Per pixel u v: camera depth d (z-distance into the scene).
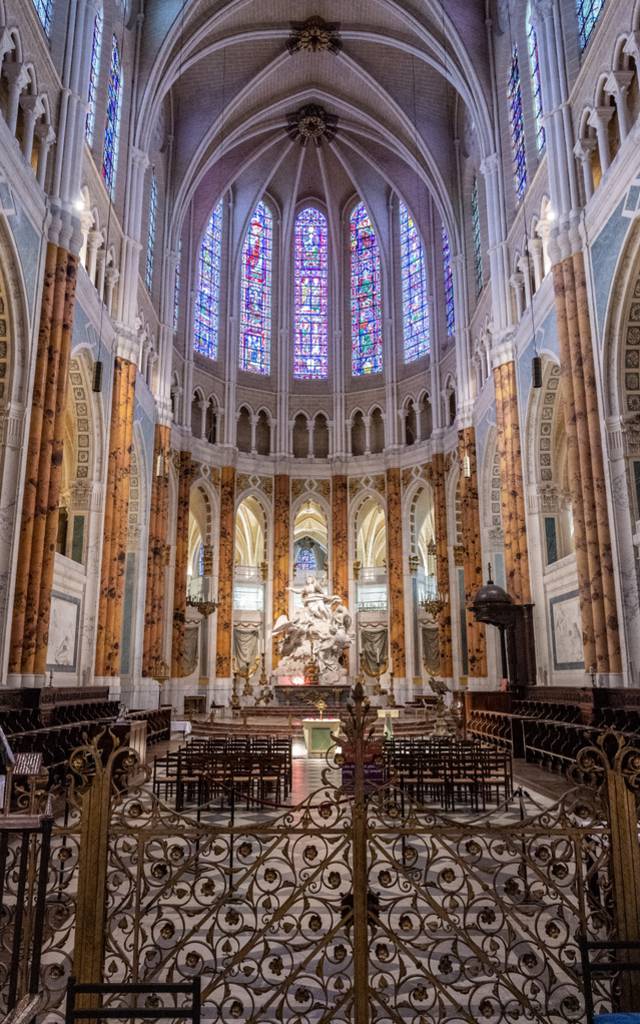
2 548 14.70
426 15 26.58
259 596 34.72
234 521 34.06
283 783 11.85
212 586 32.78
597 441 16.38
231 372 35.41
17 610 14.73
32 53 15.72
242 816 10.15
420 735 22.16
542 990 4.84
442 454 32.50
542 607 21.27
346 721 4.74
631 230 14.90
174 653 30.20
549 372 20.67
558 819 4.71
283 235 38.22
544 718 16.61
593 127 17.39
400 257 36.84
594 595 15.95
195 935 5.68
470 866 4.62
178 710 30.14
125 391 22.89
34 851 4.46
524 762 16.67
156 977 4.91
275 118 34.75
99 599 20.95
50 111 16.92
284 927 4.47
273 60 30.88
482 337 27.70
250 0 26.75
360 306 37.69
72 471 24.27
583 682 18.48
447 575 31.33
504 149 24.64
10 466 15.02
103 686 19.50
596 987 4.86
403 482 34.44
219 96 31.42
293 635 30.70
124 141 24.16
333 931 4.38
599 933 5.54
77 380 20.70
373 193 37.44
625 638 15.25
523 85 22.30
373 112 33.38
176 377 32.41
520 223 22.78
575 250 17.42
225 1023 4.45
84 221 19.69
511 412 22.91
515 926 5.89
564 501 21.77
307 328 37.97
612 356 16.19
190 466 32.44
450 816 9.98
